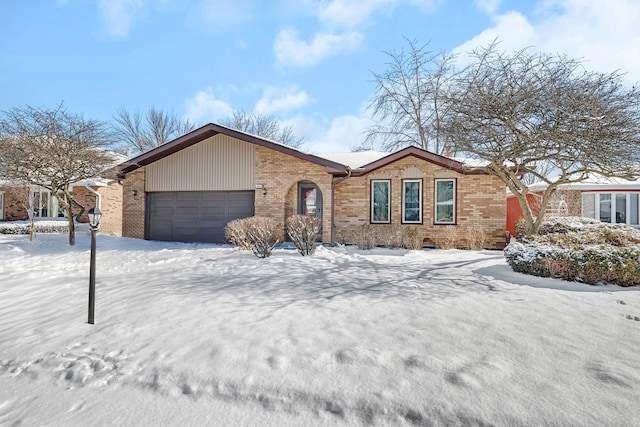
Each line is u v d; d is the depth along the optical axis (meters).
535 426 2.52
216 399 3.07
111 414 2.94
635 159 9.33
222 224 16.25
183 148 16.58
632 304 5.29
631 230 10.06
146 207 16.98
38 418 2.94
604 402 2.74
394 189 15.22
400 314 4.87
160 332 4.41
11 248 12.47
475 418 2.63
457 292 6.09
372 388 3.04
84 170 13.34
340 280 7.17
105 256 11.46
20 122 12.63
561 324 4.41
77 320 4.98
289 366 3.45
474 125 10.47
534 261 7.35
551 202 17.67
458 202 14.47
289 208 15.85
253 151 15.85
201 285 6.75
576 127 9.24
